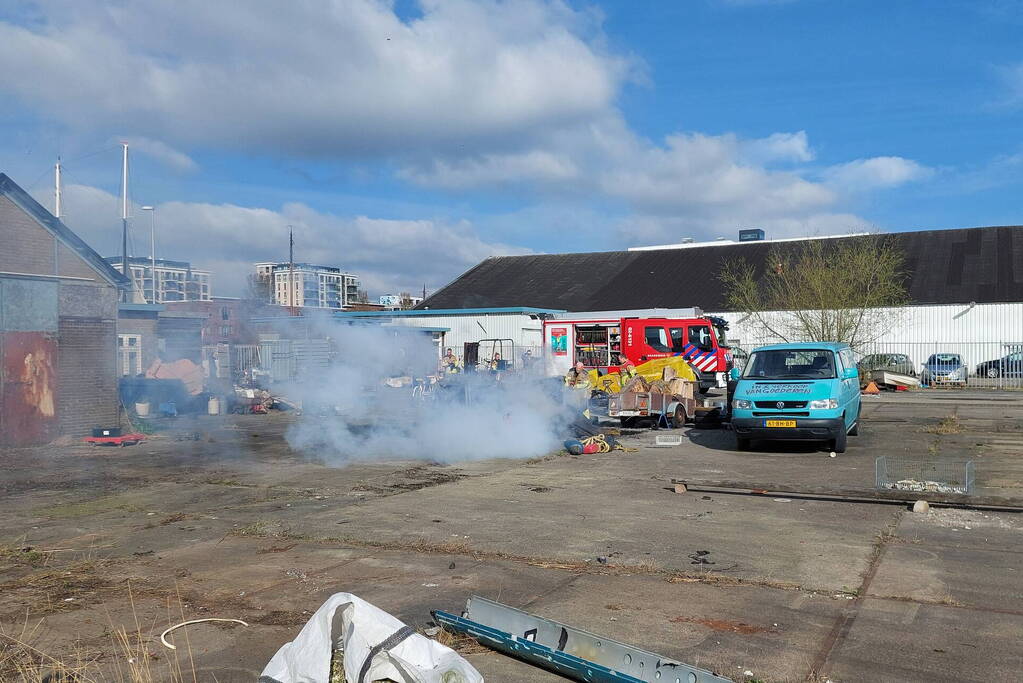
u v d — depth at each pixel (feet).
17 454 44.42
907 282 123.34
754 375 43.88
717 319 84.94
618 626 16.37
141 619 17.22
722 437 49.19
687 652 14.92
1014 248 126.11
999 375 99.50
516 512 27.63
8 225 51.93
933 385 101.45
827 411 39.75
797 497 29.35
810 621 16.53
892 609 17.17
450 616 16.15
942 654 14.70
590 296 140.46
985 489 29.63
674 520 25.94
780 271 114.93
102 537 24.77
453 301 148.05
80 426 50.75
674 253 153.17
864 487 30.86
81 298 51.03
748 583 19.16
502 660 14.96
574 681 13.99
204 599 18.54
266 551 22.77
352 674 12.23
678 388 57.47
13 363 47.14
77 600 18.61
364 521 26.43
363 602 13.23
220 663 14.75
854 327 106.32
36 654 15.23
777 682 13.57
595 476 35.24
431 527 25.41
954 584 18.76
